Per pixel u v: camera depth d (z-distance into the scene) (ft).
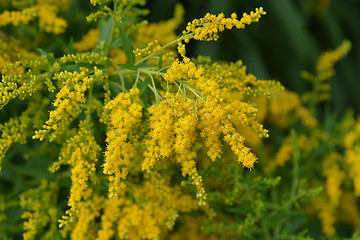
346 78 4.99
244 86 2.88
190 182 2.71
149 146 2.71
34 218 2.97
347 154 3.53
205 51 3.92
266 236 3.16
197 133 2.77
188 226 3.25
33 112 2.93
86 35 3.17
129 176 3.02
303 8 4.61
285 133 4.11
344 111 4.90
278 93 3.64
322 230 3.53
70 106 2.66
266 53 4.68
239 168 3.01
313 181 3.56
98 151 2.80
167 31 3.21
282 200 3.24
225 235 3.15
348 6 4.96
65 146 2.91
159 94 2.78
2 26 3.09
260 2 4.23
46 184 3.02
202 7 3.98
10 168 3.09
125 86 2.88
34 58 2.86
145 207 2.94
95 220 3.05
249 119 2.69
